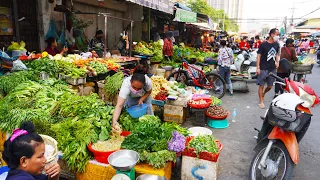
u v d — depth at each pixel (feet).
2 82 14.55
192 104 17.07
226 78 26.81
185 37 65.36
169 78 27.71
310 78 40.04
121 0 33.14
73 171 10.43
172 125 12.64
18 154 5.64
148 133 10.73
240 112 21.29
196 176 10.67
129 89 11.44
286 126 9.69
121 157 9.26
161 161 9.54
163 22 49.32
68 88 15.99
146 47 35.73
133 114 12.07
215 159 10.24
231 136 16.25
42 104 12.76
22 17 21.76
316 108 22.62
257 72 21.54
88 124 11.07
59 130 10.76
